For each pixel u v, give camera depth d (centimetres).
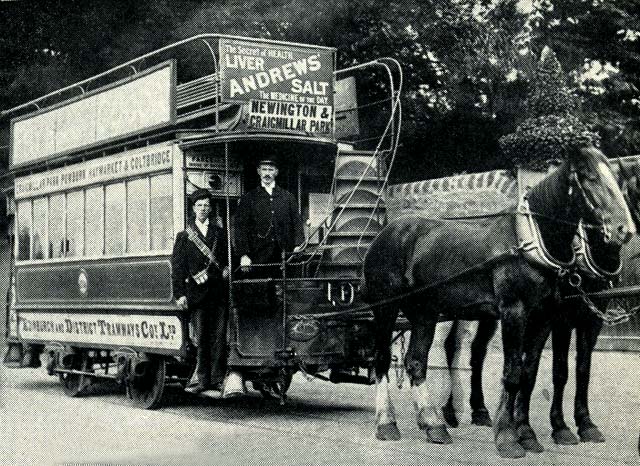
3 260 1617
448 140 1084
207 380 997
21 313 1384
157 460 760
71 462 756
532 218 730
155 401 1076
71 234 1269
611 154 943
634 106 948
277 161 1084
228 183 985
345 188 1067
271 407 1085
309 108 1038
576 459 725
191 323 1021
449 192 1085
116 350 1147
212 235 1009
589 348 802
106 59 1563
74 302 1244
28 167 1380
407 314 855
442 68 1056
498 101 1003
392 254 851
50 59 1606
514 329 740
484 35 1005
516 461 723
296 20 1223
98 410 1077
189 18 1410
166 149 1062
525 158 745
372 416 1005
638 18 936
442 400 1005
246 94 1001
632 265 941
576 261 743
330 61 1052
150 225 1096
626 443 792
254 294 941
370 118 1290
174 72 1046
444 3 1039
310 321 952
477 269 766
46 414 1038
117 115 1158
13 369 1620
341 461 743
